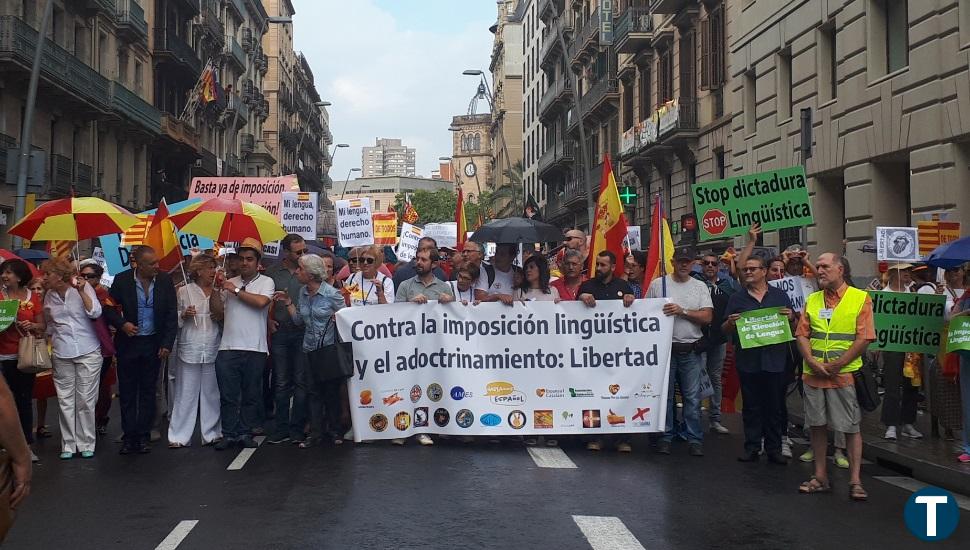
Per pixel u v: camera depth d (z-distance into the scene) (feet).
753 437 32.53
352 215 54.80
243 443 34.78
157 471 30.35
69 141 114.83
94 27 121.08
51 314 32.73
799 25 71.72
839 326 27.20
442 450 34.14
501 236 43.21
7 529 11.59
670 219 111.96
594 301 34.81
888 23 61.31
